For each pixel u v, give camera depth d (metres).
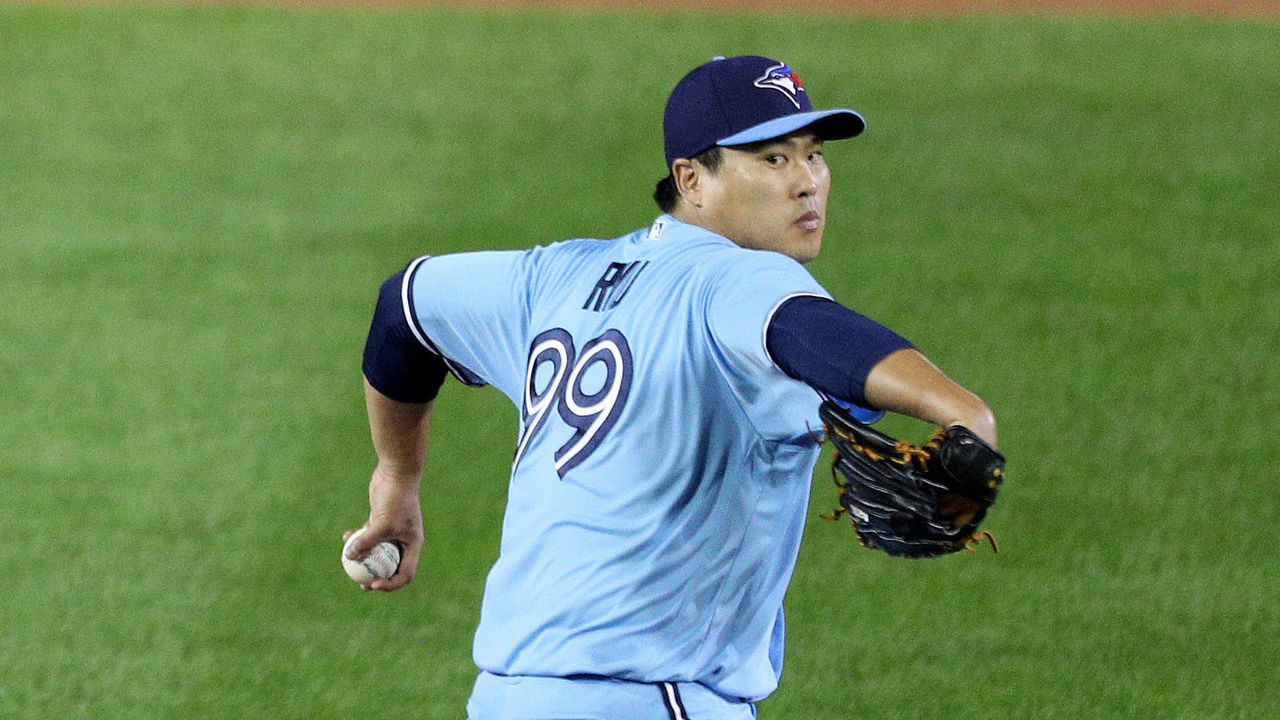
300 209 45.06
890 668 21.59
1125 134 47.47
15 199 46.31
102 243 43.03
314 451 30.62
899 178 44.97
